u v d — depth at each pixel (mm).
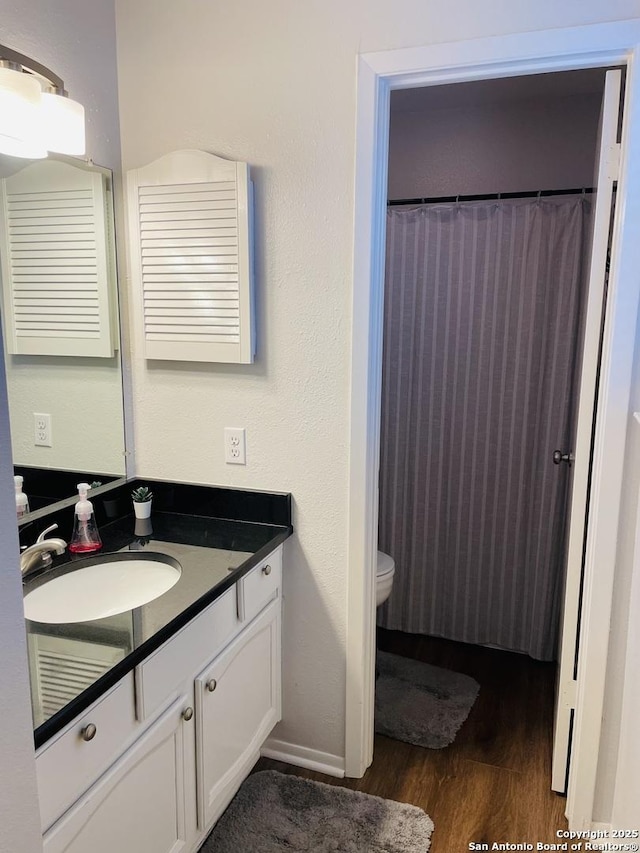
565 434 2678
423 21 1671
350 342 1875
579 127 2740
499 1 1607
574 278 2592
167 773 1459
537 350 2697
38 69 1487
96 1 1854
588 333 1778
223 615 1664
